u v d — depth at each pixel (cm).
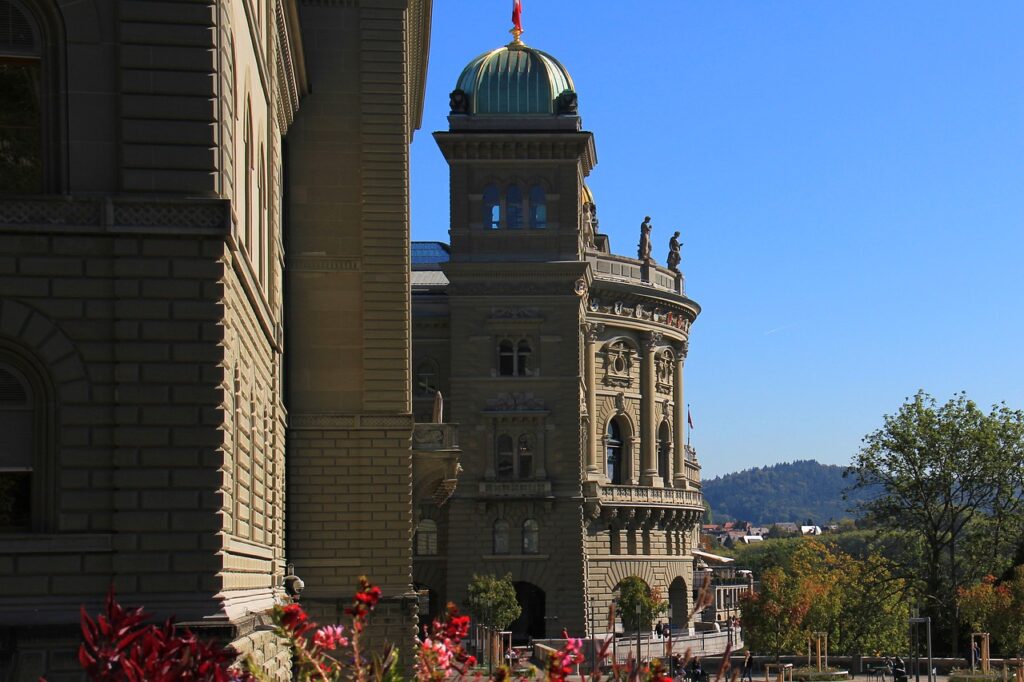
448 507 11069
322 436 5481
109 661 1744
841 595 10669
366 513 5469
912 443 10912
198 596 2848
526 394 11094
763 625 10000
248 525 3638
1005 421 10912
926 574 11019
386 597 5416
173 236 2895
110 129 2930
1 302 2844
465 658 1944
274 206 4650
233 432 3123
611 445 12469
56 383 2859
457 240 11088
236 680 1922
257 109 4109
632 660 1795
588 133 11050
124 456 2856
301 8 5625
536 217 11125
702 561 16012
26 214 2856
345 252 5559
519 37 11462
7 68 2925
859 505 11381
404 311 5550
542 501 11000
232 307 3083
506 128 11094
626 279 12500
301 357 5512
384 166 5600
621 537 12175
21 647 2747
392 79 5628
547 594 10994
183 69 2939
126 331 2873
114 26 2942
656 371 12875
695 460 14888
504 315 11081
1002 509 10988
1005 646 9844
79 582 2823
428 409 11338
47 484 2858
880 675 9906
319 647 1927
